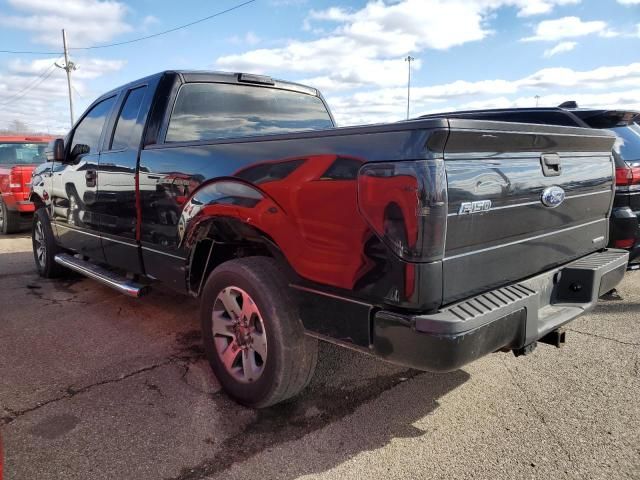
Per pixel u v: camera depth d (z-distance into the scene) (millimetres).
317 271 2432
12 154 10727
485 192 2254
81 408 2979
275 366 2697
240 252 3311
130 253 3992
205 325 3182
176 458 2514
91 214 4516
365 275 2225
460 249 2199
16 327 4367
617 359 3633
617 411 2938
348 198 2246
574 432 2734
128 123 4008
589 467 2441
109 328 4336
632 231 4422
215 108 3996
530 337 2443
